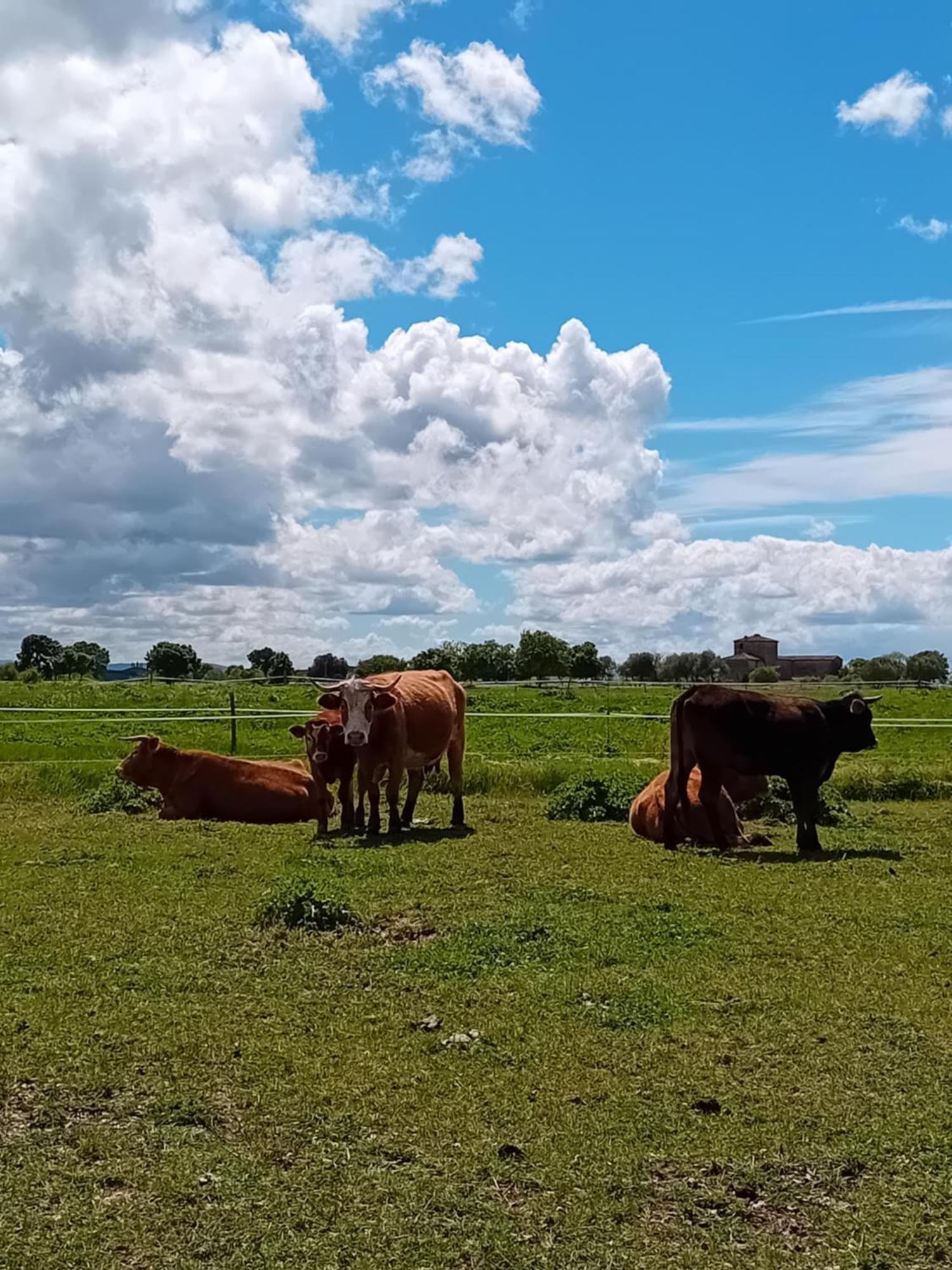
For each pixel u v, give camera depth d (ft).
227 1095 18.10
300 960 25.30
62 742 80.38
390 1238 13.99
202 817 47.85
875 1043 20.21
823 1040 20.35
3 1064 19.25
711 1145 16.34
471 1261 13.57
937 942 26.99
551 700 150.61
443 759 57.98
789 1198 15.05
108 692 150.41
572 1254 13.73
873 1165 15.80
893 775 59.62
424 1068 19.15
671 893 31.99
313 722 45.60
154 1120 17.28
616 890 32.35
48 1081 18.56
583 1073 18.93
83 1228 14.20
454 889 32.42
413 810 46.42
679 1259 13.66
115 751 73.26
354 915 28.60
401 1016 21.70
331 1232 14.12
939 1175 15.52
